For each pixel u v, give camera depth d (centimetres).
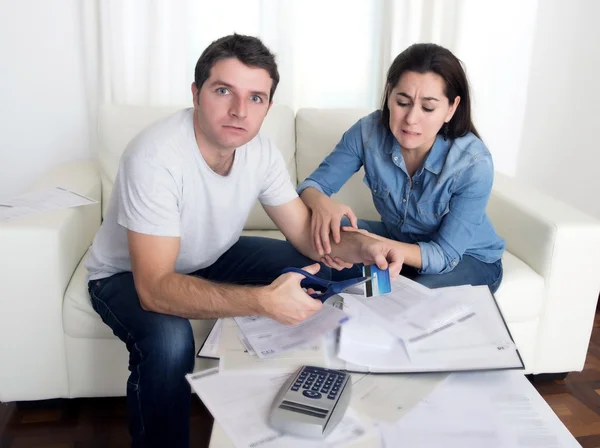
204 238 139
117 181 134
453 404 96
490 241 164
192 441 152
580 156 259
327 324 116
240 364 105
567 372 181
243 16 220
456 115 150
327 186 168
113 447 150
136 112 194
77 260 162
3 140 225
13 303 147
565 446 86
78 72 221
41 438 152
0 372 152
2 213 153
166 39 211
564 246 163
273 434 88
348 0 225
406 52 146
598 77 246
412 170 159
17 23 212
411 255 147
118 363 155
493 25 232
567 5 234
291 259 158
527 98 246
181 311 117
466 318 118
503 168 254
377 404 96
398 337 111
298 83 233
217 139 122
